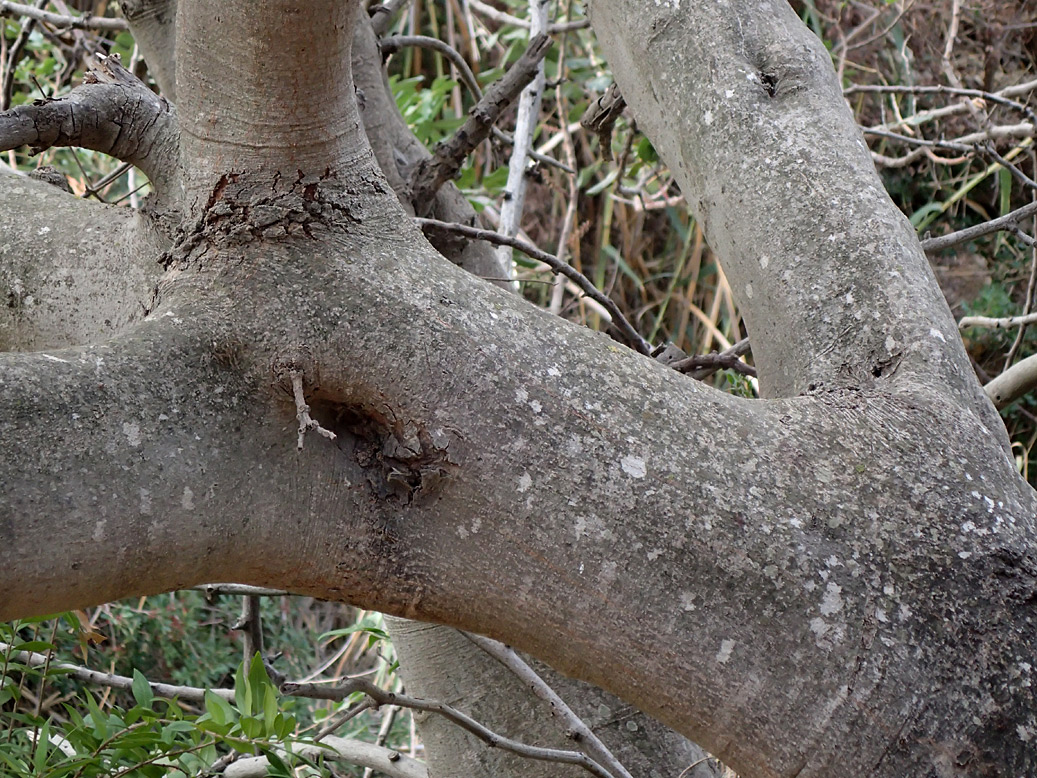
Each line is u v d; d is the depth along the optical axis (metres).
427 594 1.84
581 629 1.81
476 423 1.82
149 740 2.06
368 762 2.61
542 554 1.81
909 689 1.77
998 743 1.76
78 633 2.29
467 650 2.50
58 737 2.35
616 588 1.80
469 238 2.85
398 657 2.57
